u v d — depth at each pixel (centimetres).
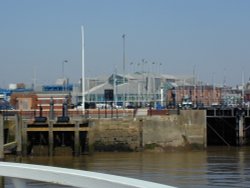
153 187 568
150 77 11738
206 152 5250
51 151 4925
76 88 11238
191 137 5378
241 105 6794
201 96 10344
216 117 6084
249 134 6150
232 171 3631
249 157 4712
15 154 4769
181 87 10681
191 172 3581
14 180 712
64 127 4941
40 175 682
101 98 10469
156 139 5281
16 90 9725
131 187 582
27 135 4938
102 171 3750
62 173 661
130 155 4956
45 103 7481
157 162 4303
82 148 5094
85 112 5722
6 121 4919
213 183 3034
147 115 5431
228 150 5488
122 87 10925
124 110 5734
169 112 5588
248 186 2906
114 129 5212
